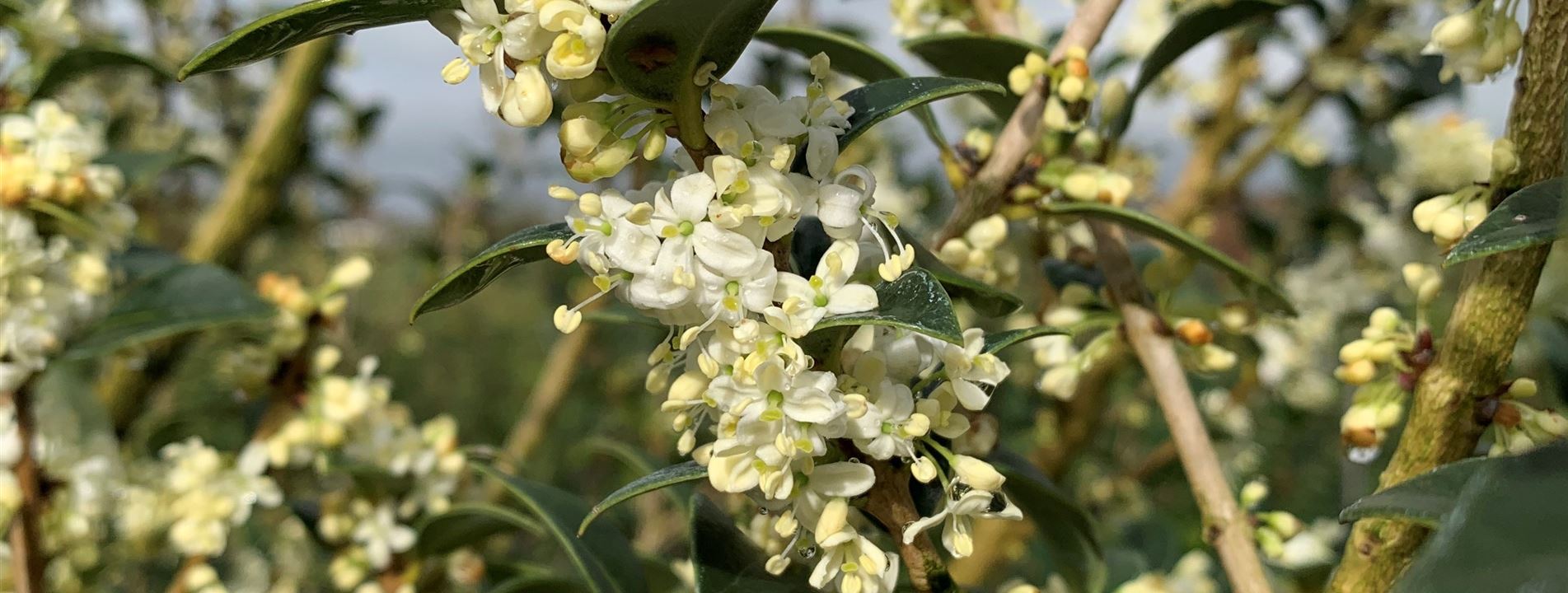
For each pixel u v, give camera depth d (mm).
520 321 1322
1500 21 187
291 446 297
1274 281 536
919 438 177
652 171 438
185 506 292
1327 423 642
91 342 256
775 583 188
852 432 166
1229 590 442
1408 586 124
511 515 270
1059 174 236
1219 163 523
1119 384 607
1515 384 187
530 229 174
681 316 165
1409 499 155
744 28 154
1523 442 187
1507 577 123
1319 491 651
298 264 836
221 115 604
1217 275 414
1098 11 226
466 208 795
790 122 161
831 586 188
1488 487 127
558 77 151
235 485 295
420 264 810
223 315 268
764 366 160
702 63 156
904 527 178
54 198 244
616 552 242
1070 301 255
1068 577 255
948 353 173
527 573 319
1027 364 537
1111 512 549
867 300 161
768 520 214
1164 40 251
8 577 264
